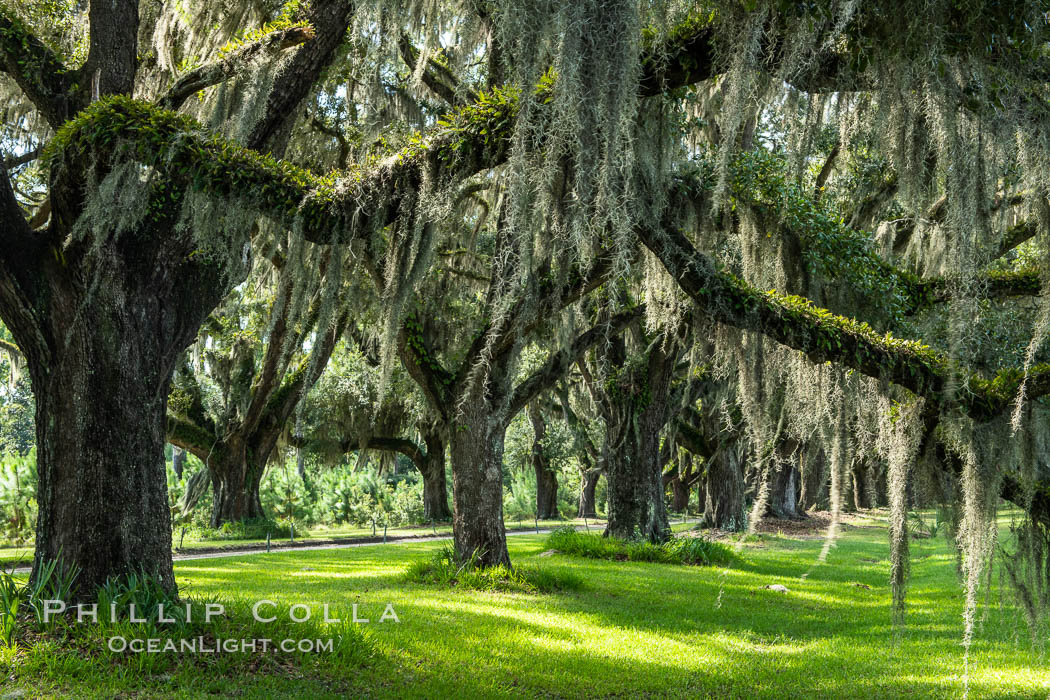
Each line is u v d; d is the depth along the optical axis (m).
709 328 7.12
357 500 32.44
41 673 4.88
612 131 4.13
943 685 6.05
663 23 4.12
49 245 5.95
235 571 12.22
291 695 4.99
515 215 4.47
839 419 5.27
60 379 5.94
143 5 8.80
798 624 8.75
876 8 3.89
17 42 6.37
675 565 14.16
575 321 11.68
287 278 5.56
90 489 5.85
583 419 26.64
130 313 6.06
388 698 5.16
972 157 4.00
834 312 7.70
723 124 4.11
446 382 10.66
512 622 7.82
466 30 4.55
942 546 16.59
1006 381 4.67
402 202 5.52
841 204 10.63
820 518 28.73
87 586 5.77
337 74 9.77
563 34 3.86
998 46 3.95
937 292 7.58
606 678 6.11
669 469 33.41
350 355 26.56
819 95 4.73
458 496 10.55
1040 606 4.74
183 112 7.04
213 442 23.23
